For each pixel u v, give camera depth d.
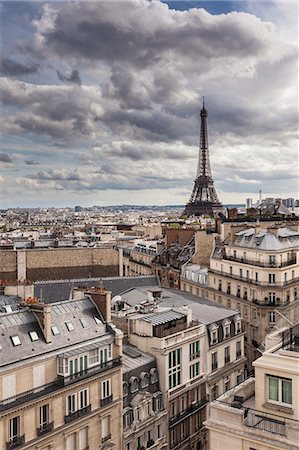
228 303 144.88
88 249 180.00
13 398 60.56
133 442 76.19
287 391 49.00
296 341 51.19
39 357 64.50
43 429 63.56
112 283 143.88
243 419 49.59
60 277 175.38
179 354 86.62
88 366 70.00
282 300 131.12
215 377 94.94
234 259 145.25
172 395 83.88
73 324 72.94
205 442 91.12
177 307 99.25
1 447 58.69
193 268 167.62
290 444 46.16
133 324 86.94
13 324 66.50
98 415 70.25
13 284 98.44
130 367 78.69
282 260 134.00
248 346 135.88
